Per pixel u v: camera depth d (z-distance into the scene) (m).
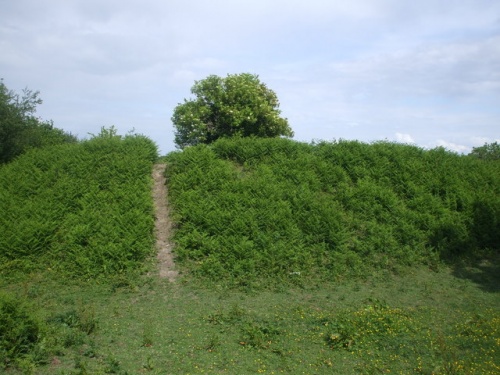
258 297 11.60
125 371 7.22
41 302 10.92
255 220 14.38
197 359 7.88
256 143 18.81
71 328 8.77
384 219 15.15
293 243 13.73
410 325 9.28
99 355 7.88
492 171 18.30
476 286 12.34
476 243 14.45
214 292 11.89
